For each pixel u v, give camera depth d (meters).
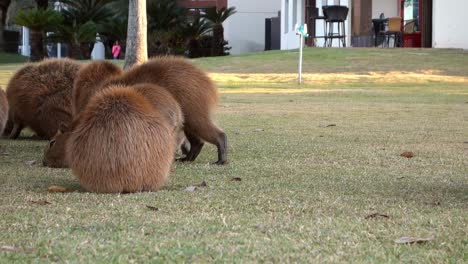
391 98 24.77
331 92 27.34
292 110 20.25
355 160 11.16
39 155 11.66
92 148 7.95
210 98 10.07
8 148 12.48
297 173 9.84
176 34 56.78
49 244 5.73
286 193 8.20
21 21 49.44
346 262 5.38
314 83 31.59
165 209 7.19
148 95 8.50
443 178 9.47
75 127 8.30
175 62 9.96
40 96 12.95
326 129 15.73
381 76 33.28
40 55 50.28
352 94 26.50
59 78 12.98
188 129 10.11
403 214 7.05
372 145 13.01
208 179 9.24
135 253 5.52
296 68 36.19
